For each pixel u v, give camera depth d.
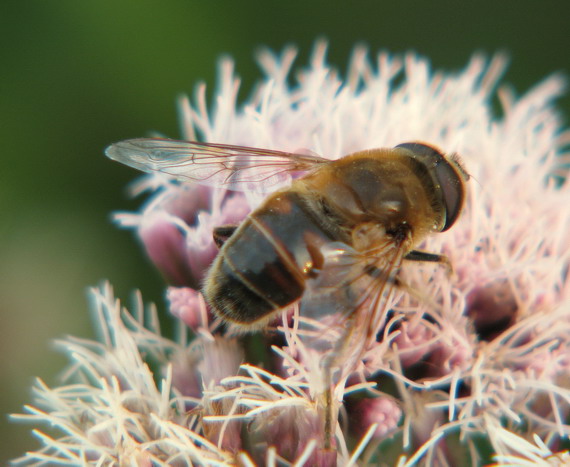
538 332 0.12
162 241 0.12
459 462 0.12
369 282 0.11
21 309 0.14
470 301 0.12
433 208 0.12
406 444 0.11
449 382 0.12
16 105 0.14
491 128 0.13
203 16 0.14
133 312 0.13
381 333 0.12
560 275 0.12
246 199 0.12
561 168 0.14
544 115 0.13
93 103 0.14
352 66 0.13
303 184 0.12
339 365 0.11
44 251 0.14
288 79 0.15
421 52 0.15
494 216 0.12
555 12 0.15
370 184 0.12
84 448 0.12
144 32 0.14
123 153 0.12
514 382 0.12
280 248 0.11
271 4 0.15
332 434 0.11
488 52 0.15
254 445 0.12
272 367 0.12
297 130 0.13
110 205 0.14
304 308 0.12
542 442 0.11
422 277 0.12
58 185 0.14
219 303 0.12
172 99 0.14
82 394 0.12
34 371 0.14
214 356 0.12
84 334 0.14
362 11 0.15
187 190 0.12
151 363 0.13
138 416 0.12
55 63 0.14
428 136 0.13
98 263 0.14
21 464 0.13
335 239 0.12
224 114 0.13
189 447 0.11
